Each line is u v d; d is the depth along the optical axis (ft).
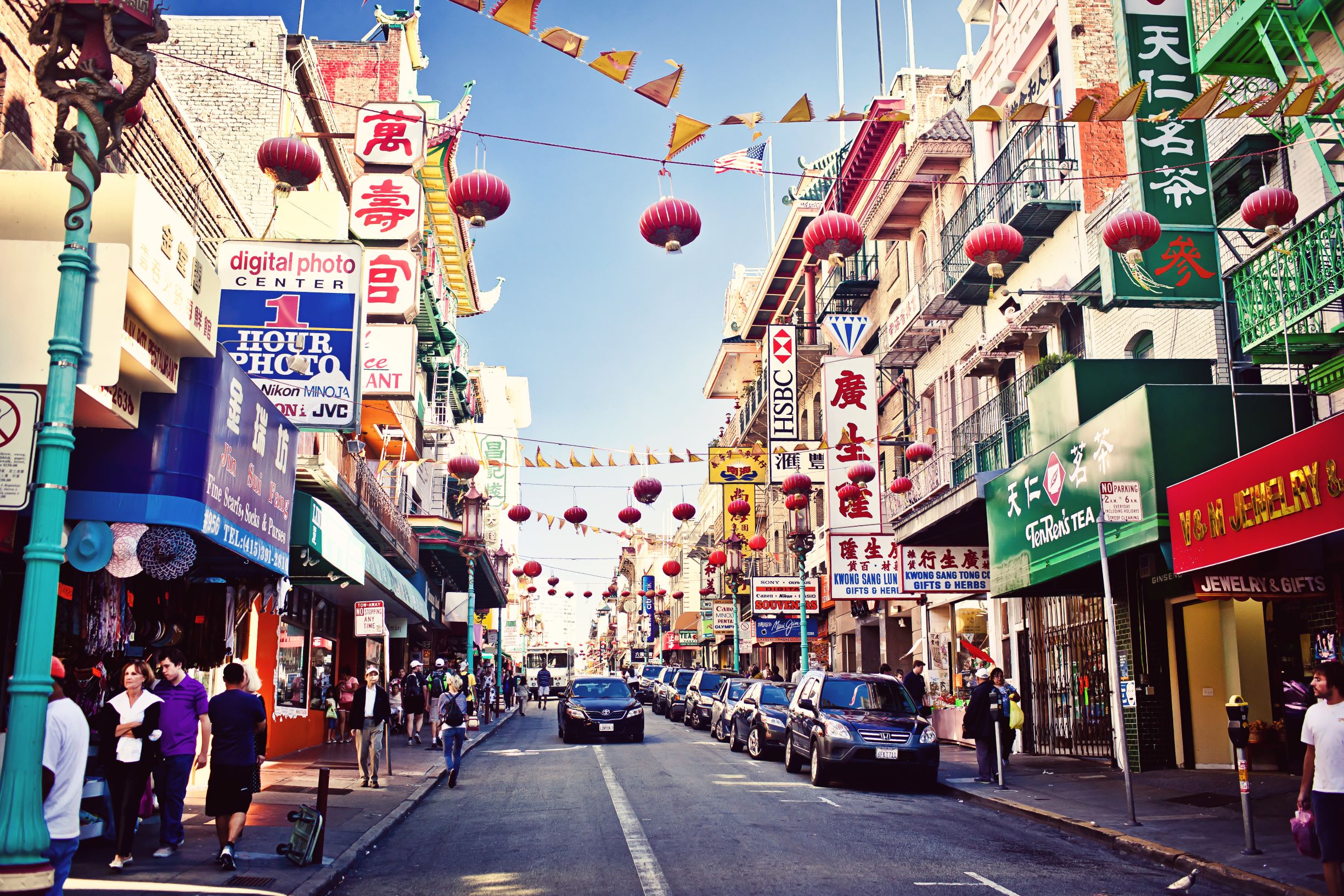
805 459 93.15
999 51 76.69
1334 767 23.24
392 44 102.12
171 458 30.66
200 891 25.84
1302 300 33.83
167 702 31.35
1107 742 58.70
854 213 107.86
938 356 88.63
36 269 22.12
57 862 20.39
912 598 79.30
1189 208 43.80
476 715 94.27
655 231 33.37
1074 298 62.64
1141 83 29.89
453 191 35.06
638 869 30.12
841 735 50.98
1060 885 27.91
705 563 200.95
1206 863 29.12
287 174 43.50
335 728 81.46
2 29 31.30
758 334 151.43
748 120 28.99
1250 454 33.45
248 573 45.39
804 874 29.22
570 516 93.45
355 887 28.99
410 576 105.50
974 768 58.34
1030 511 50.42
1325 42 39.86
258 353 44.73
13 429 19.11
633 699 86.28
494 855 33.32
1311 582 39.75
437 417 129.90
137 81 20.24
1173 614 53.42
